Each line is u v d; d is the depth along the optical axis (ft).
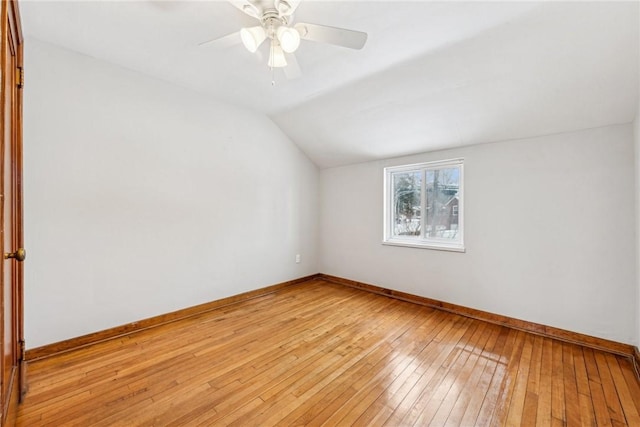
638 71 6.20
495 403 5.52
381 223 12.62
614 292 7.50
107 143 8.05
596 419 5.10
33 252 6.91
